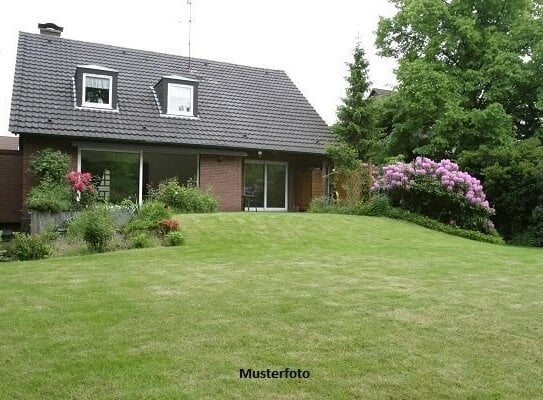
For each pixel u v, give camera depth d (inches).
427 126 919.0
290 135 871.7
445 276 301.3
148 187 764.6
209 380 148.6
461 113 794.8
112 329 192.1
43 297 240.5
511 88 821.9
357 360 164.2
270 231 498.3
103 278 286.5
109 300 234.2
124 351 169.5
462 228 620.4
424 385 147.8
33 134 671.1
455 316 212.7
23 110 694.5
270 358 164.9
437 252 414.9
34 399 136.9
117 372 153.3
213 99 876.0
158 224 479.2
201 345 175.5
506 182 684.1
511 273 319.0
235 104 887.7
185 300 234.2
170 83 805.2
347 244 458.9
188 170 810.8
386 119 995.9
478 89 858.1
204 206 695.1
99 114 741.9
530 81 836.6
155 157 794.2
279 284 269.7
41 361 161.6
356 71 864.9
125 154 759.7
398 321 204.4
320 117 946.7
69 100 735.7
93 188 652.7
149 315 210.2
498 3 860.6
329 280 281.4
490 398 141.4
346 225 549.6
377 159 871.1
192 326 195.9
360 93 858.8
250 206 873.5
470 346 178.9
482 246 490.3
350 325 198.5
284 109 927.7
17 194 711.1
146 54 906.7
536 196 662.5
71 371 154.2
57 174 660.7
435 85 816.9
